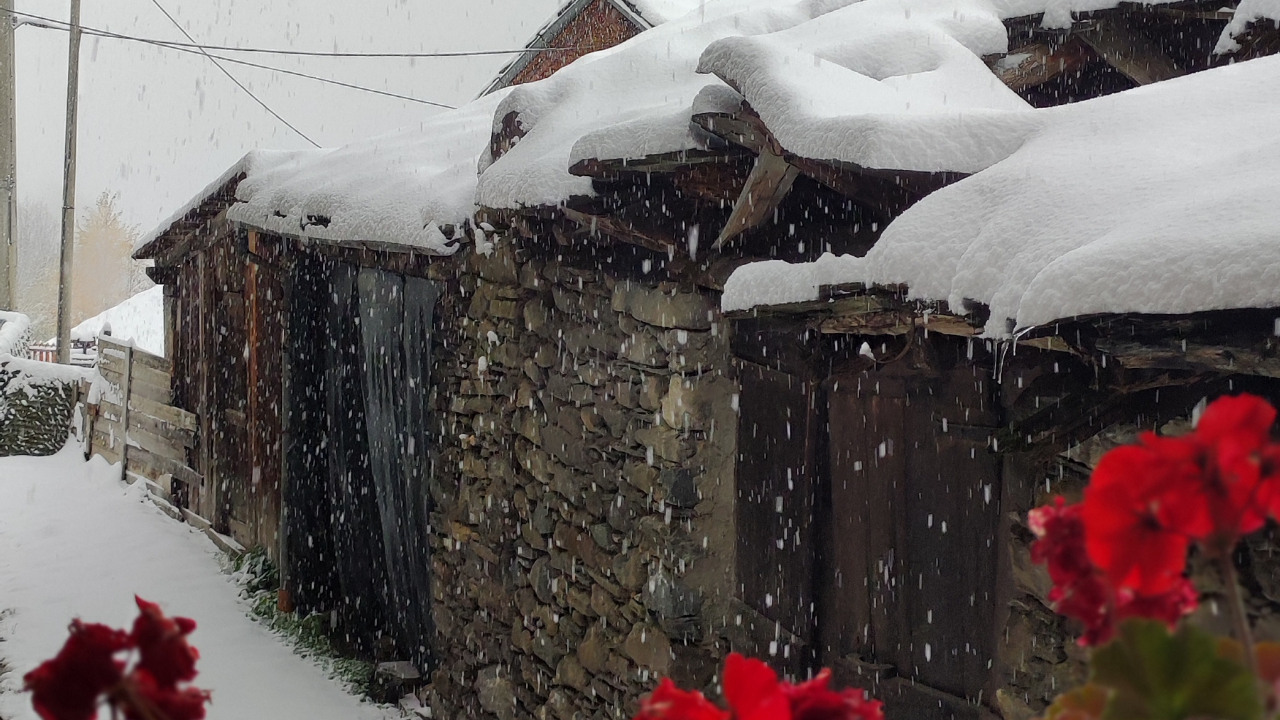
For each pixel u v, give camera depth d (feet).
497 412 17.53
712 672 13.03
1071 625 8.25
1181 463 2.24
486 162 17.39
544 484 16.21
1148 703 2.19
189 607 25.96
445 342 19.17
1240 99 7.94
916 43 12.26
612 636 14.26
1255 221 5.71
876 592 10.96
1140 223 6.36
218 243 32.09
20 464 43.62
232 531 31.73
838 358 10.11
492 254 17.24
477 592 18.21
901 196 9.60
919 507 10.34
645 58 16.88
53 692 2.50
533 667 16.39
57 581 28.25
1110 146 7.76
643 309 13.42
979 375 9.52
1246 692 2.10
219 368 32.35
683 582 13.00
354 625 23.34
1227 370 6.06
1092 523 2.31
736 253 12.41
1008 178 7.72
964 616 9.83
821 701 2.65
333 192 20.79
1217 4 11.53
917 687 10.34
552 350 15.84
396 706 20.15
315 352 24.91
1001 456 9.11
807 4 19.11
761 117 9.75
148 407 38.19
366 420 22.40
